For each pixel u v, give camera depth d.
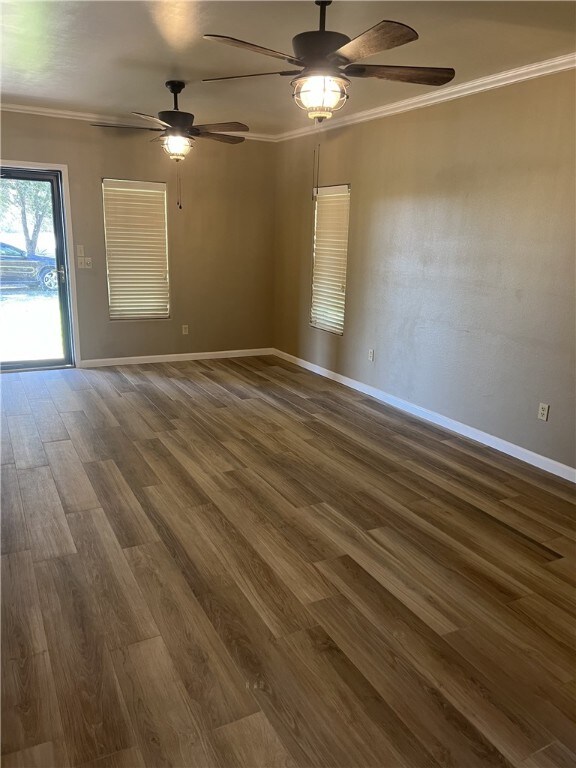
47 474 3.52
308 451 4.04
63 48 3.50
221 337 6.93
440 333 4.59
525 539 2.94
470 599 2.44
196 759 1.65
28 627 2.17
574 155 3.42
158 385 5.62
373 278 5.29
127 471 3.60
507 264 3.93
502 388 4.09
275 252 6.96
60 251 5.89
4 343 5.92
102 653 2.05
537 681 2.00
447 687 1.96
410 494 3.41
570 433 3.64
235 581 2.50
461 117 4.16
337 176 5.64
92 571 2.54
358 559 2.71
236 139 4.70
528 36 3.09
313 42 2.51
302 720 1.80
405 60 3.52
